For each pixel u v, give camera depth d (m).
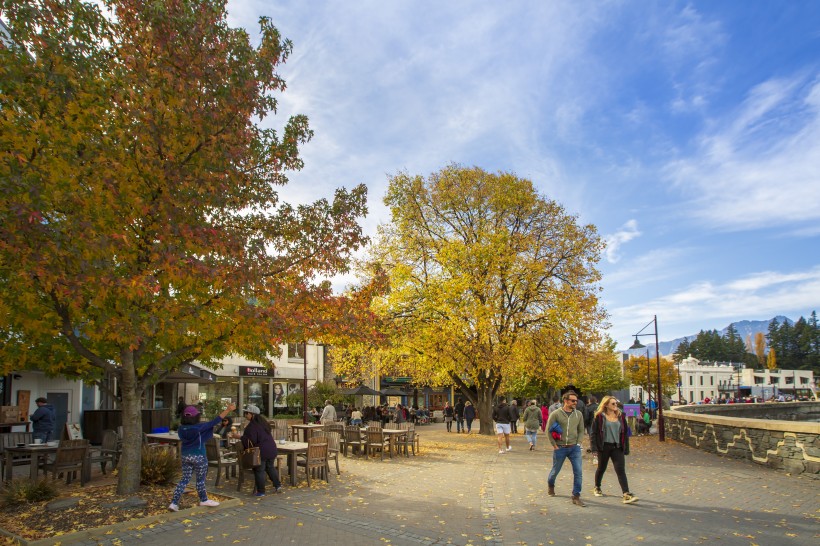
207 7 8.87
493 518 8.34
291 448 11.25
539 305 25.17
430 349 22.89
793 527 7.63
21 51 8.20
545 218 26.38
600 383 50.44
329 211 10.85
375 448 16.59
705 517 8.24
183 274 7.98
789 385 125.56
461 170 26.58
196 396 30.97
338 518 8.30
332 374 39.19
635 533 7.36
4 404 16.14
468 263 23.56
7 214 6.79
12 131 7.69
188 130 8.88
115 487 10.14
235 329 9.79
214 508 8.81
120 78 8.42
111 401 20.80
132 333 7.91
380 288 12.34
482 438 24.22
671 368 65.94
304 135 10.74
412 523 8.04
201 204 8.96
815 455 12.30
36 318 8.62
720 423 17.28
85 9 8.66
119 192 8.03
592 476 12.41
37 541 6.79
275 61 9.82
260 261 9.65
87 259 7.48
